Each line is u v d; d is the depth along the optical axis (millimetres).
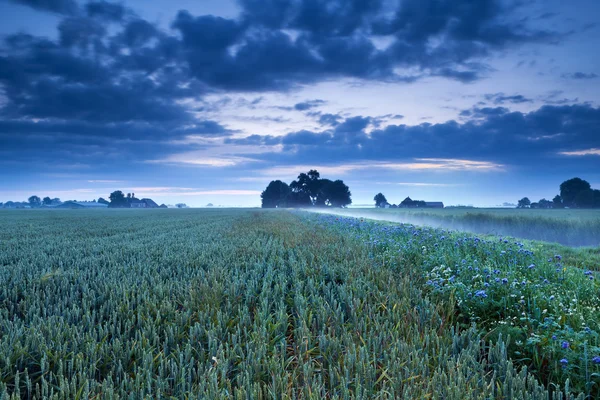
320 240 14281
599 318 5031
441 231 14477
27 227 25984
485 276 6918
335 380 3572
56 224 29891
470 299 5977
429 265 8602
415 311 5219
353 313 5113
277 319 5164
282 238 15570
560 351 4031
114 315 5113
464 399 3031
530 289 6125
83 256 11492
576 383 3662
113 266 9281
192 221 33969
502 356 3920
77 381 3691
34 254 11766
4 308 5934
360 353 3844
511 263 8562
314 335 4625
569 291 6047
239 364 3789
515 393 3273
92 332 4730
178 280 7594
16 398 3182
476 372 3488
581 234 17703
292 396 3297
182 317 5082
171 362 3854
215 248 12344
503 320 5301
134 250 12219
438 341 4172
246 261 9891
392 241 11961
